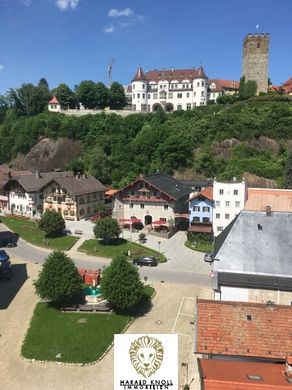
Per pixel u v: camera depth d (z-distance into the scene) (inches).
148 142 4736.7
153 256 2605.8
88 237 3041.3
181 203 3380.9
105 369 1488.7
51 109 6279.5
